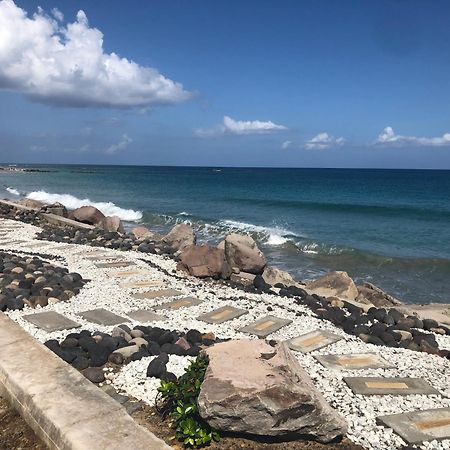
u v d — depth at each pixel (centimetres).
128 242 1509
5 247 1358
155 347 609
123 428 332
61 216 2103
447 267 1670
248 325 761
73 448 314
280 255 1867
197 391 418
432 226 2700
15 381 394
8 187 5300
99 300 857
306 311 871
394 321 877
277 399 384
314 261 1767
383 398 512
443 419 466
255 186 6756
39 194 4322
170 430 420
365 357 638
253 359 434
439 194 5284
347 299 1043
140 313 797
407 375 583
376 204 3897
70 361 562
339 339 713
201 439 392
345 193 5419
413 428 447
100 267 1134
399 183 7719
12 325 508
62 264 1151
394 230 2547
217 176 10588
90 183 6862
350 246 1995
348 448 408
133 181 7838
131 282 999
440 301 1306
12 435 365
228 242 1172
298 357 629
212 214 3256
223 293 955
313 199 4484
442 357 693
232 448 392
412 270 1641
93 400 367
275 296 966
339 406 489
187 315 801
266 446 396
